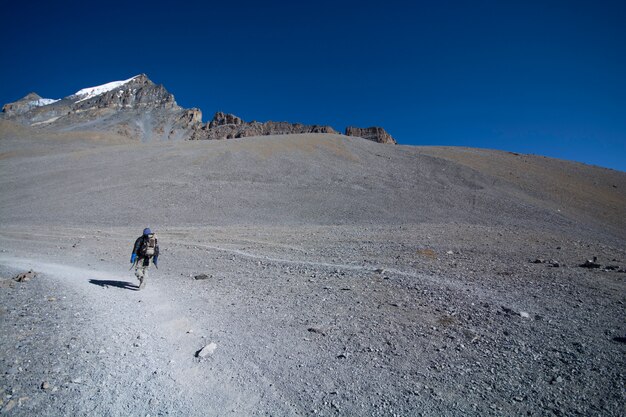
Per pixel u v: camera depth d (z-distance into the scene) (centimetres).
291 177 4678
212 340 638
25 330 651
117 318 739
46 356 548
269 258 1580
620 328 680
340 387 489
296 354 586
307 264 1399
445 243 1852
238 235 2420
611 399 455
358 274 1171
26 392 450
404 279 1070
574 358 563
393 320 734
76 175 4838
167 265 1473
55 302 848
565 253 1583
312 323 723
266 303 867
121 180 4512
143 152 6197
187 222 3141
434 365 549
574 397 462
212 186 4244
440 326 700
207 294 962
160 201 3747
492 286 983
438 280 1054
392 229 2547
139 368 526
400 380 507
